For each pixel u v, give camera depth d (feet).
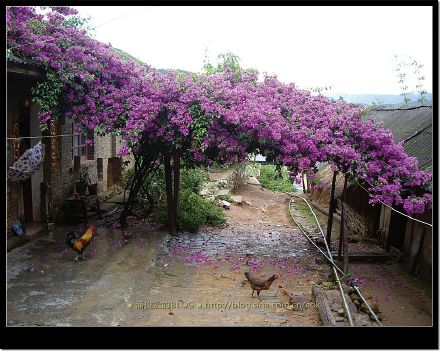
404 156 27.12
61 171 36.27
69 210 36.17
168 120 30.27
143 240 33.58
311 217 48.57
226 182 57.98
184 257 31.48
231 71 33.24
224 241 36.91
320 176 52.47
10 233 28.84
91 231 28.07
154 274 27.27
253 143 30.83
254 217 48.44
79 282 23.72
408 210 25.04
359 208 40.09
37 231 31.45
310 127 29.01
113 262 27.43
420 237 27.89
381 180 26.16
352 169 27.25
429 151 28.89
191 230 39.45
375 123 29.17
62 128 36.06
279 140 29.12
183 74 32.22
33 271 25.05
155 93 29.94
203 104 28.91
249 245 35.99
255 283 23.75
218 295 24.29
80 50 28.37
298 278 27.94
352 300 23.61
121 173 53.21
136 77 31.22
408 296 25.17
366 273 29.12
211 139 29.91
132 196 37.40
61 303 20.90
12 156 27.76
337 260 31.37
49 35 28.30
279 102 30.48
